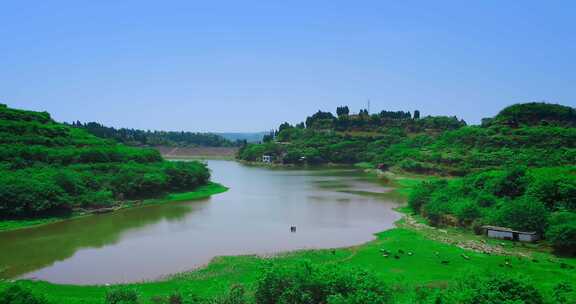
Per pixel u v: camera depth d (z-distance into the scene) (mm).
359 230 89812
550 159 144000
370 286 36312
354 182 180125
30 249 75375
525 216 76312
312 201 128500
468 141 193250
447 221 90375
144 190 128250
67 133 153500
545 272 58094
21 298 34781
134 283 57156
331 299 33500
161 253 72500
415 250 71188
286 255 70500
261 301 37125
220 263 66188
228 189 157125
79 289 54281
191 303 44250
